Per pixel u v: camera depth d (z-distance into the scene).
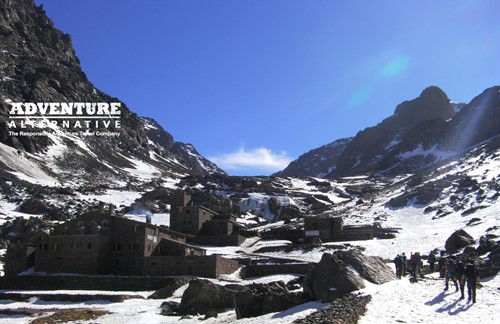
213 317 57.25
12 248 101.44
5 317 67.06
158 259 96.81
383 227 142.62
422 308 37.94
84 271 96.25
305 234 137.12
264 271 97.31
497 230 97.19
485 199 150.00
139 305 71.38
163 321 58.22
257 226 173.75
